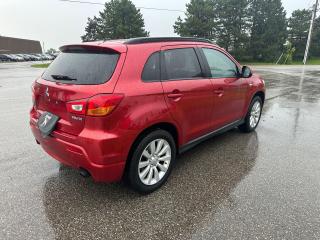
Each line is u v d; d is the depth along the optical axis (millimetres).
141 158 3285
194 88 3779
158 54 3422
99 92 2834
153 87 3219
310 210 3096
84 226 2854
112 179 3074
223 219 2959
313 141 5258
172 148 3631
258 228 2814
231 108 4812
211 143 5145
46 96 3283
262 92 5871
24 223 2881
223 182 3721
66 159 3201
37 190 3492
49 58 71000
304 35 64000
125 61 3053
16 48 81688
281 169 4090
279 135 5602
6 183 3641
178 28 49812
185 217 2998
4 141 5125
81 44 3311
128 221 2934
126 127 2969
